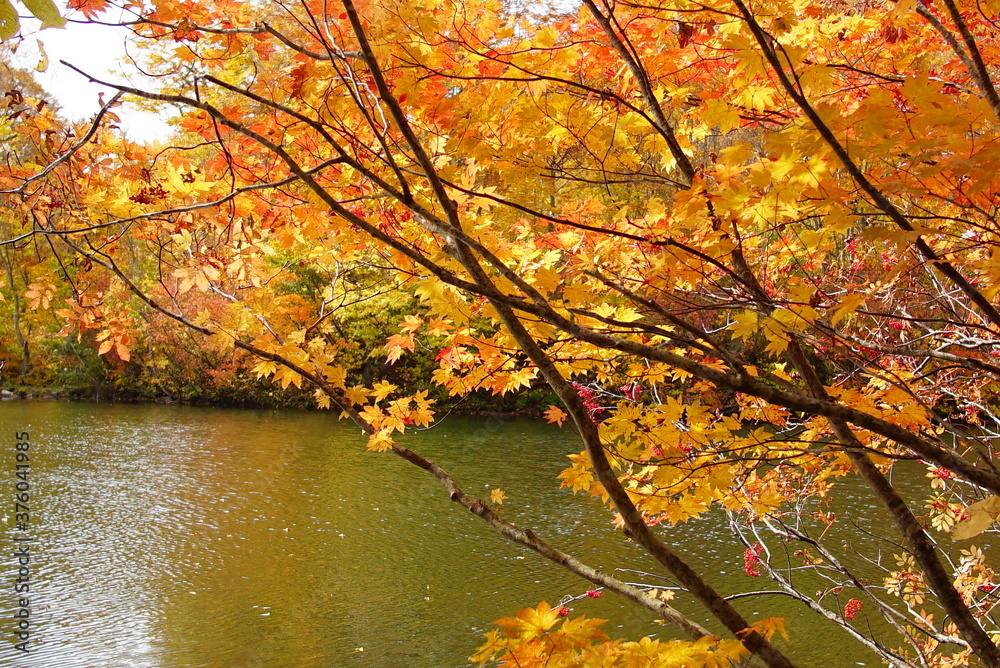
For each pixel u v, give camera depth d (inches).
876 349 72.5
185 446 704.4
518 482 571.2
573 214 93.5
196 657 293.6
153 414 898.7
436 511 501.7
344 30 74.5
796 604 316.5
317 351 91.4
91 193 87.7
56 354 1021.2
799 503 155.4
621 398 100.4
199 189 87.1
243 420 861.8
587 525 459.2
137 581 374.3
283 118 84.4
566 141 84.4
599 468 60.6
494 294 54.6
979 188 51.0
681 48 83.0
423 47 72.6
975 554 155.5
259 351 86.4
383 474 599.5
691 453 82.1
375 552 422.3
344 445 716.7
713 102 70.9
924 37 92.6
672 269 72.2
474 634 317.7
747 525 148.9
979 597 173.5
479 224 88.2
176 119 96.6
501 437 732.7
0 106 81.7
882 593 316.2
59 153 87.2
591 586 360.5
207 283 88.4
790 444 96.3
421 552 422.9
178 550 420.8
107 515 482.3
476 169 87.6
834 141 52.0
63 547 420.2
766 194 59.8
